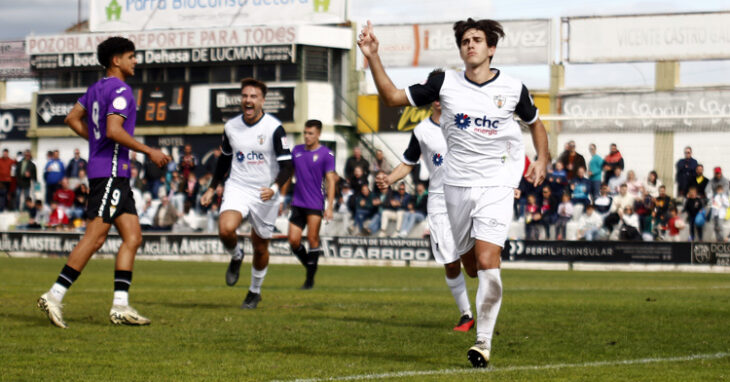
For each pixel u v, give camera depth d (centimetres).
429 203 846
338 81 3011
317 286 1404
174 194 2639
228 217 958
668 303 1084
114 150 781
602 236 2266
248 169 969
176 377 538
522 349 676
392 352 654
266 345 683
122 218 796
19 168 2850
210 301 1073
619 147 2709
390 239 2280
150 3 3238
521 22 2967
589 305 1050
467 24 616
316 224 1293
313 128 1266
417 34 3075
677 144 2681
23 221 2808
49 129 3169
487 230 616
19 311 913
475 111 618
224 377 538
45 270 1734
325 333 759
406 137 2923
